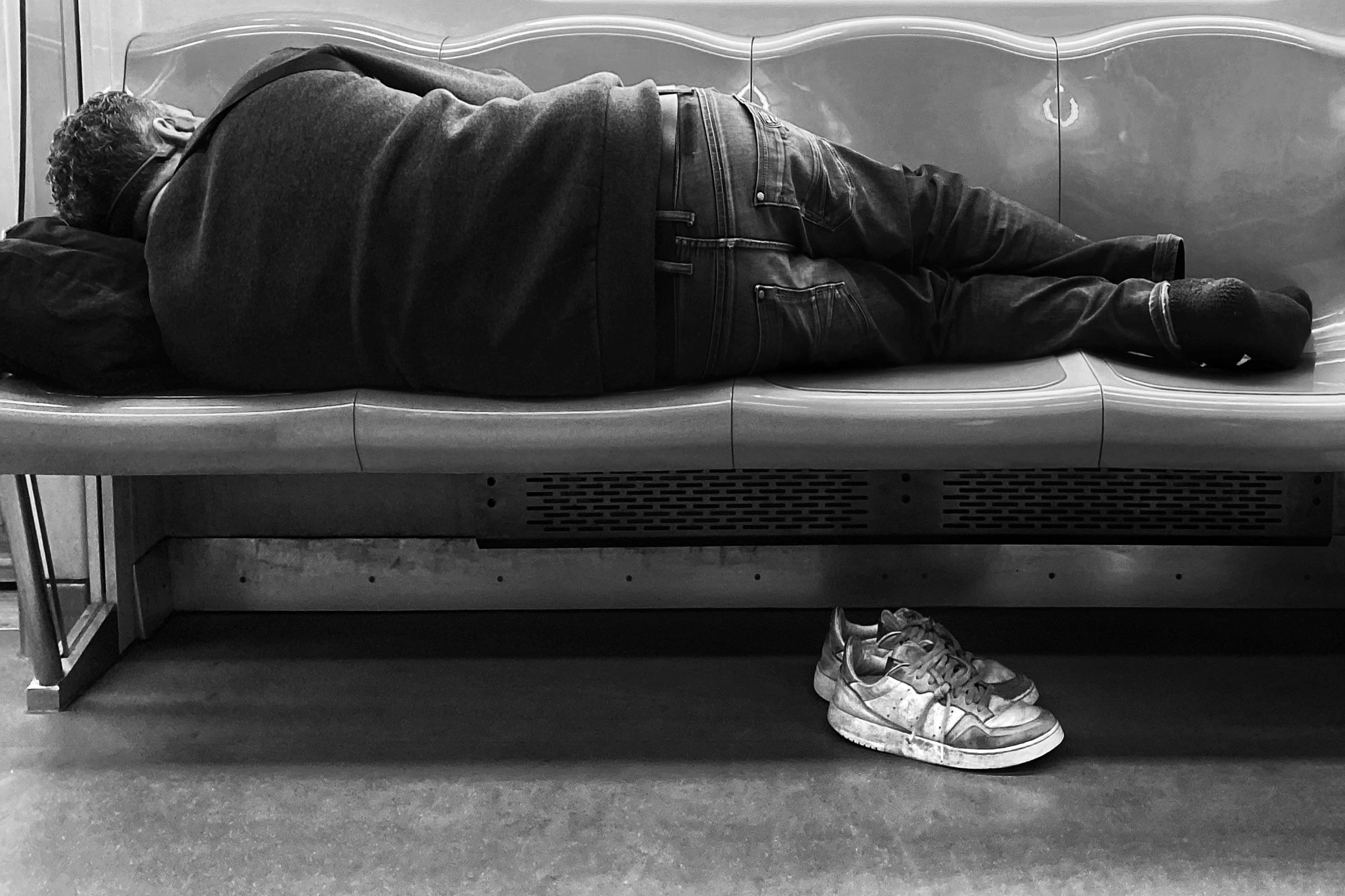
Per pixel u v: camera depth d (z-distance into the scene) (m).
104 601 1.76
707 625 1.84
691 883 1.14
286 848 1.22
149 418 1.40
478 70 1.98
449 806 1.31
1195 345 1.42
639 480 1.85
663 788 1.34
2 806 1.33
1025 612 1.85
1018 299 1.48
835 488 1.83
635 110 1.36
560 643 1.79
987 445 1.35
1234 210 1.88
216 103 1.98
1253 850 1.18
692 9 2.09
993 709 1.39
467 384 1.43
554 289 1.35
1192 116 1.89
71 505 1.72
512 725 1.52
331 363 1.42
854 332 1.43
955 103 1.92
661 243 1.37
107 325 1.43
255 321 1.39
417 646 1.79
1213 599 1.85
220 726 1.53
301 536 1.93
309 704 1.60
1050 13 2.06
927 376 1.45
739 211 1.37
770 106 1.95
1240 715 1.49
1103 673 1.63
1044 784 1.33
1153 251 1.53
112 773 1.41
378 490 1.90
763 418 1.36
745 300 1.38
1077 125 1.91
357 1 2.12
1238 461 1.33
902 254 1.50
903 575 1.87
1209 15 1.99
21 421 1.39
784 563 1.87
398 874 1.17
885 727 1.41
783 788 1.33
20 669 1.75
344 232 1.36
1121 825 1.23
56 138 1.53
